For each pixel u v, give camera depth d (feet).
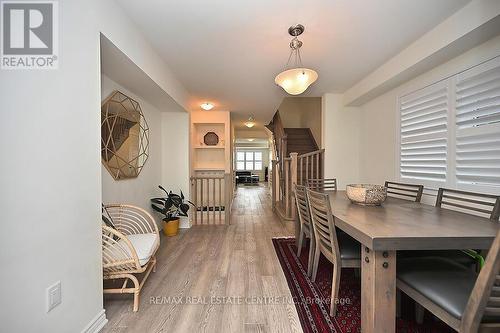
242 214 15.69
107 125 7.43
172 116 12.33
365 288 4.05
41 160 3.51
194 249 9.18
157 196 11.72
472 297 2.87
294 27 6.26
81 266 4.25
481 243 3.65
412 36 6.82
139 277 6.80
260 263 7.82
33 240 3.38
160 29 6.38
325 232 5.84
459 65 6.64
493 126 5.83
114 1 5.24
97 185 4.68
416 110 8.34
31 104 3.41
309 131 21.86
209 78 9.95
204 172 17.10
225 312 5.23
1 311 3.05
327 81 10.45
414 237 3.61
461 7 5.58
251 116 17.57
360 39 6.93
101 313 4.77
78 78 4.18
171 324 4.84
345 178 12.22
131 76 7.13
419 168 8.34
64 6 3.89
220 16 5.81
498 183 5.79
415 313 4.99
